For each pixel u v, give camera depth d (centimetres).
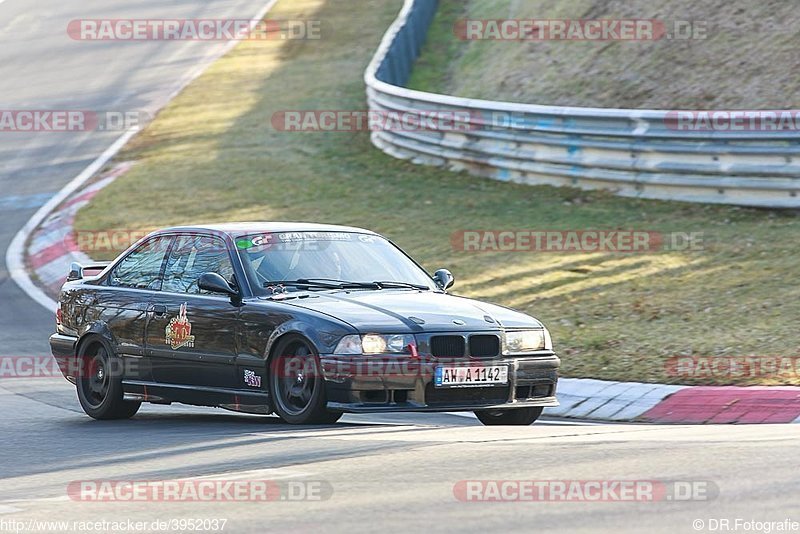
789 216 5741
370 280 3397
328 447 2680
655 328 4347
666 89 7725
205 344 3312
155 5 15438
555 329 4494
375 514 1953
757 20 7950
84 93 11356
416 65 10319
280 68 11750
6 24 14700
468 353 3061
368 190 7388
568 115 6638
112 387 3553
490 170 7250
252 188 7794
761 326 4219
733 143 5944
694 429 2952
